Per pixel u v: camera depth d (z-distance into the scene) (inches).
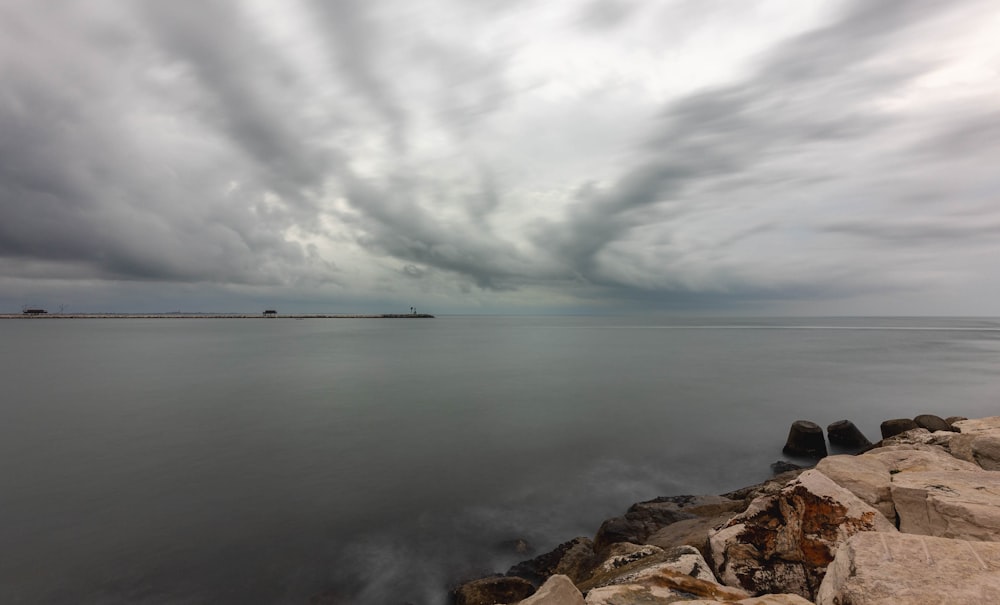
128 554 437.7
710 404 1062.4
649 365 1784.0
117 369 1596.9
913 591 139.8
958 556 156.6
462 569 411.5
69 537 465.7
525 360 1956.2
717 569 244.5
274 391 1206.3
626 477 624.7
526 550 441.1
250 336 3543.3
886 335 4013.3
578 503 544.4
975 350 2405.3
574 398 1131.9
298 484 594.2
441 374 1528.1
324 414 957.8
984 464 339.3
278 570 412.5
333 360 1914.4
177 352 2209.6
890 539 171.8
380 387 1277.1
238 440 773.9
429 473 634.2
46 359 1884.8
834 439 748.6
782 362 1878.7
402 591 382.3
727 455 716.0
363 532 476.4
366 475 624.7
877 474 267.3
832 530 221.5
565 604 183.8
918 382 1363.2
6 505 532.4
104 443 753.0
